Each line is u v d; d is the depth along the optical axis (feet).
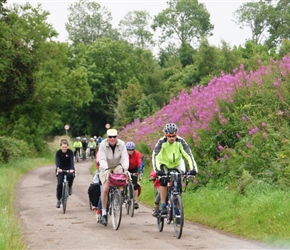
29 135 179.01
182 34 337.72
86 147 184.65
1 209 53.31
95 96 271.28
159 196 41.16
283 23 272.31
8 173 100.37
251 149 53.06
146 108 170.40
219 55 153.58
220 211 44.96
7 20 133.59
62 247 35.70
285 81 62.23
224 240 36.45
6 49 124.88
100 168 43.34
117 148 43.83
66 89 192.54
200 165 59.21
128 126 115.96
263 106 60.18
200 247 34.04
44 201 63.72
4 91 128.88
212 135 61.16
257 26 278.05
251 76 67.72
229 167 54.70
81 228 43.70
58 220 48.65
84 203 61.16
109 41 284.82
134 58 297.74
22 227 44.47
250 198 44.83
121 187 43.21
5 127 181.68
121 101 186.09
